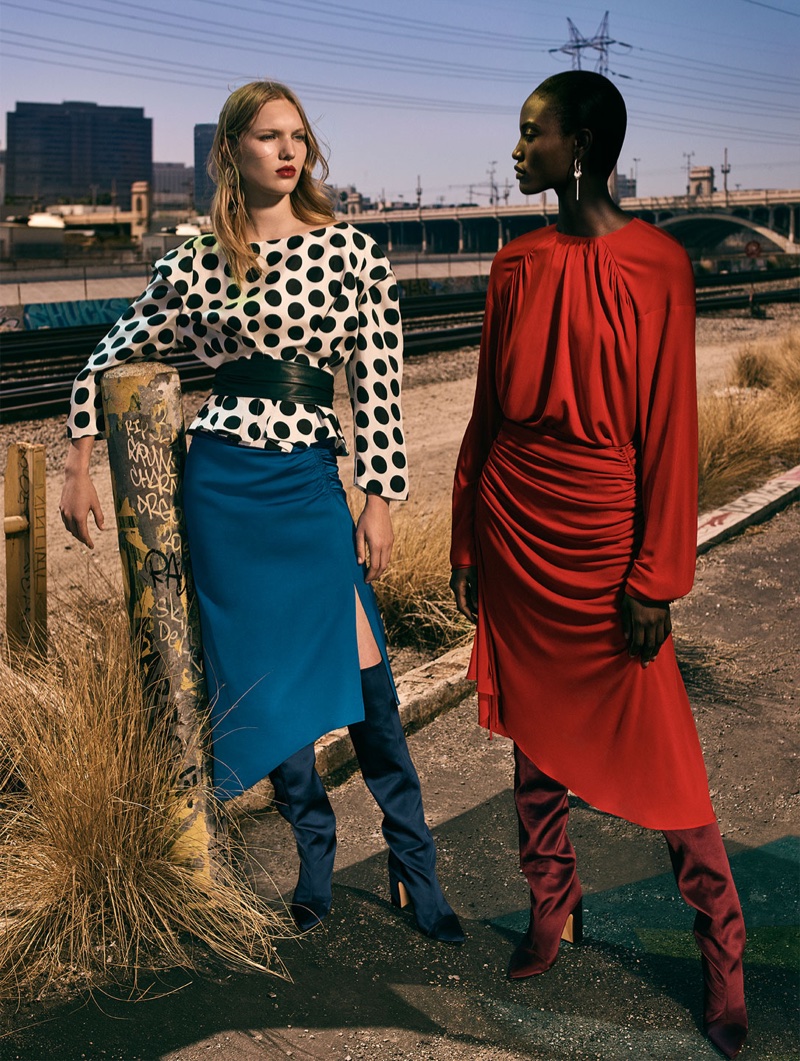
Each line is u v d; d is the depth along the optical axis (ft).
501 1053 6.77
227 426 7.73
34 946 7.81
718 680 13.57
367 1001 7.33
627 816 7.34
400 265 228.63
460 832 10.05
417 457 28.84
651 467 6.78
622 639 7.16
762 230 352.49
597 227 6.77
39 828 8.48
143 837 8.34
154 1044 6.75
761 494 22.80
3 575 18.39
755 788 10.80
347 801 10.61
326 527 7.82
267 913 8.36
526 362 6.97
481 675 7.86
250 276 7.55
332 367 8.01
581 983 7.61
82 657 10.06
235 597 7.89
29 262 210.18
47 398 40.63
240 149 7.36
